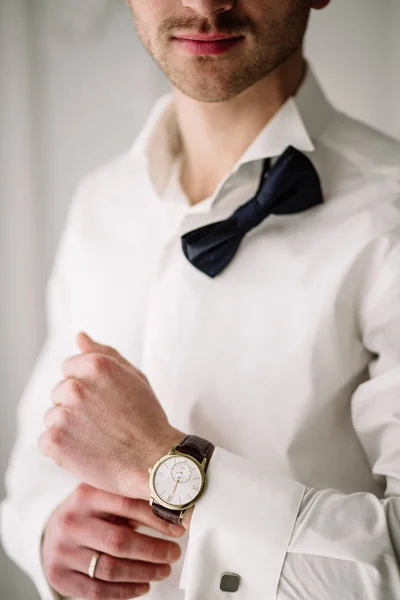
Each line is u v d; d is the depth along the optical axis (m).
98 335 1.22
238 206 1.06
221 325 1.01
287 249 1.00
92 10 1.83
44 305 1.96
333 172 1.04
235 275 1.02
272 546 0.81
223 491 0.85
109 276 1.23
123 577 0.95
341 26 1.74
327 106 1.13
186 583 0.84
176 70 0.96
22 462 1.23
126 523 0.98
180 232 1.08
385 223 0.94
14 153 1.88
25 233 1.92
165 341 1.05
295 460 0.98
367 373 1.00
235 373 1.00
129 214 1.25
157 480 0.86
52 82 1.87
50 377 1.30
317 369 0.96
